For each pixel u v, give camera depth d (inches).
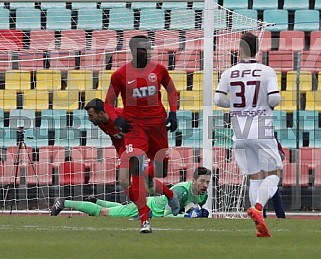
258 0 2723.9
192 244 816.3
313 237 939.3
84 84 2487.7
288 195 2322.8
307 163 2365.9
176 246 790.5
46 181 2356.1
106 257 677.3
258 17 2709.2
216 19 2086.6
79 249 753.0
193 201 1549.0
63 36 2561.5
